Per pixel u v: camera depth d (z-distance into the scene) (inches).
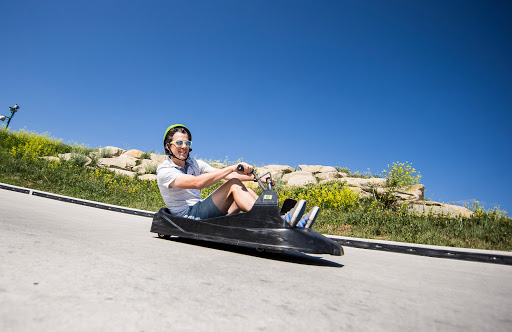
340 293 53.3
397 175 332.8
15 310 30.0
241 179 110.7
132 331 28.7
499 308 50.6
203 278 53.5
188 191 112.6
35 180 348.2
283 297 46.8
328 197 300.2
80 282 41.3
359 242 159.8
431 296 56.7
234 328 32.2
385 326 37.6
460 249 143.1
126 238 95.3
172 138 110.3
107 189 356.8
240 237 90.2
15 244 59.6
